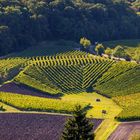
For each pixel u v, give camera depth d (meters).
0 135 188.50
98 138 187.75
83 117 114.06
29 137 187.50
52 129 196.50
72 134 113.19
